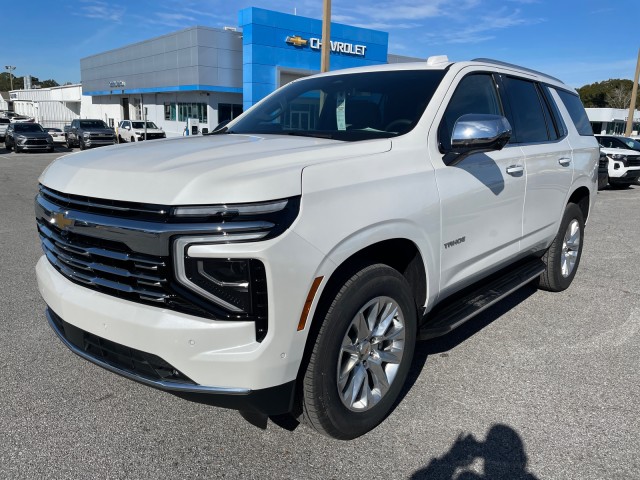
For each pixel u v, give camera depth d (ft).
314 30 104.06
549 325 14.80
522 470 8.57
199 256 7.11
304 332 7.75
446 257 10.54
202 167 7.68
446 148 10.57
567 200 16.07
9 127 98.22
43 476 8.25
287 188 7.43
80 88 190.60
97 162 8.73
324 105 12.01
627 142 59.21
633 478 8.41
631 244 26.02
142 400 10.56
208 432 9.50
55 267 9.26
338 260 7.97
